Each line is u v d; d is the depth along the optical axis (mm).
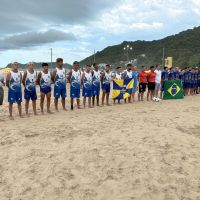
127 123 8586
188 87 17906
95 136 7211
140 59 90875
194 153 6152
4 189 4832
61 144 6688
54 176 5164
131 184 4836
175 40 114812
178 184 4852
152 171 5258
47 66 10539
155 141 6773
